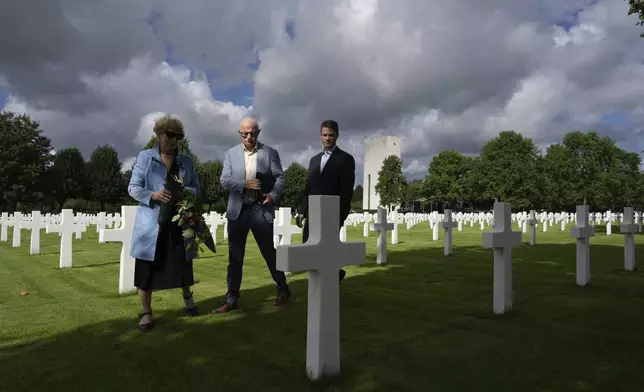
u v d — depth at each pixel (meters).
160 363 3.08
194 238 4.09
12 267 8.36
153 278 4.01
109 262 9.20
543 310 4.66
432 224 16.98
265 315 4.42
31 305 4.94
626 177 53.28
